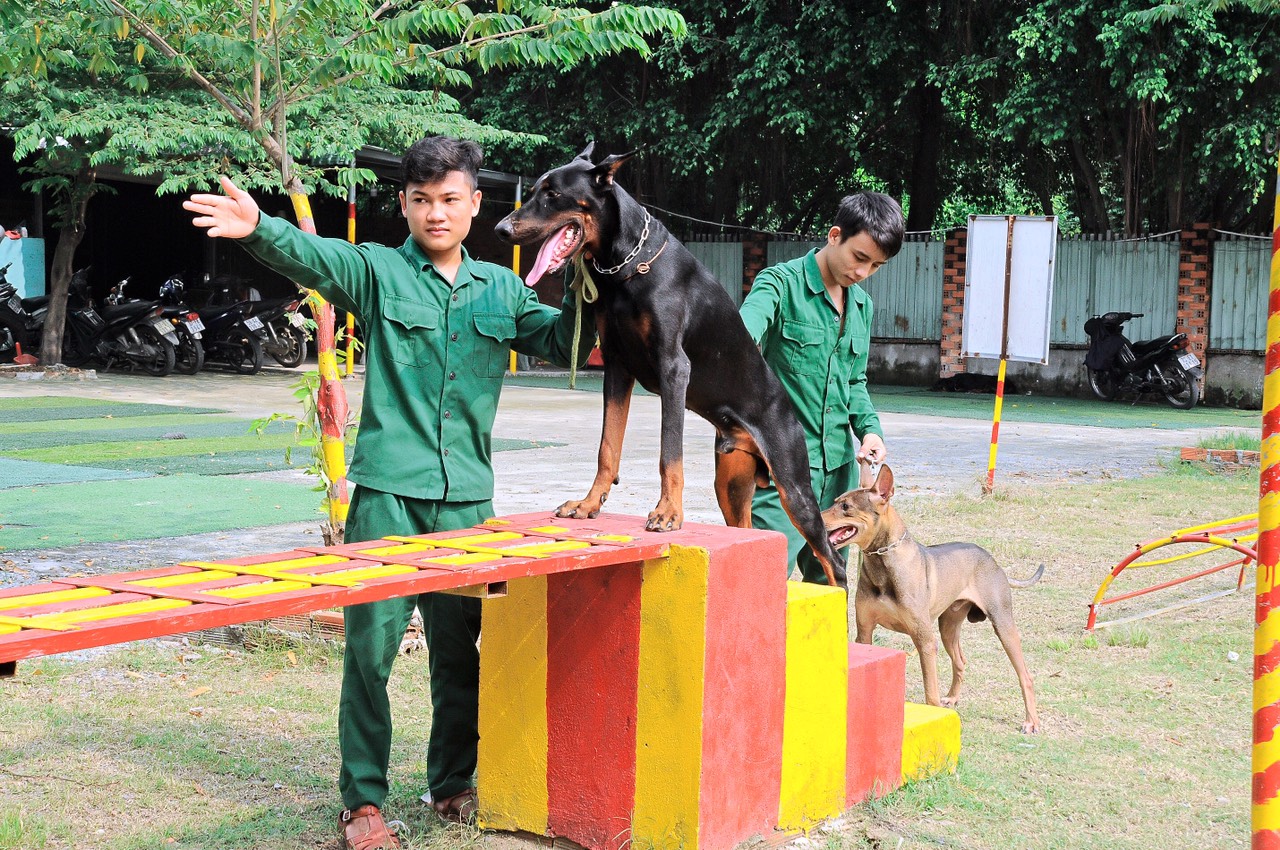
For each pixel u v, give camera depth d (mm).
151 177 19266
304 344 21406
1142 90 15602
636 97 20469
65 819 3715
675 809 3348
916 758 4246
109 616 2221
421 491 3566
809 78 18359
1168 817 3943
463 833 3672
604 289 3367
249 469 10266
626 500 9016
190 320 19406
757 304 4383
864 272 4434
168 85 14078
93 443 11680
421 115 14516
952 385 20562
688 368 3379
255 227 3186
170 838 3619
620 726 3439
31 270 20906
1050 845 3711
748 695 3451
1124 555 7895
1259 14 15438
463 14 5504
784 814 3668
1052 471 11344
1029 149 20828
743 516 3938
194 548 7098
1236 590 7020
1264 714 2570
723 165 20734
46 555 6801
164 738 4402
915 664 5707
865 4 18266
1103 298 19656
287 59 5738
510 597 3621
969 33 17812
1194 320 18688
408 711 4801
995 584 4805
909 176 22516
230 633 5617
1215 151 16688
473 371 3645
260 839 3625
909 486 10328
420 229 3590
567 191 3207
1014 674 5508
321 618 5531
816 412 4586
